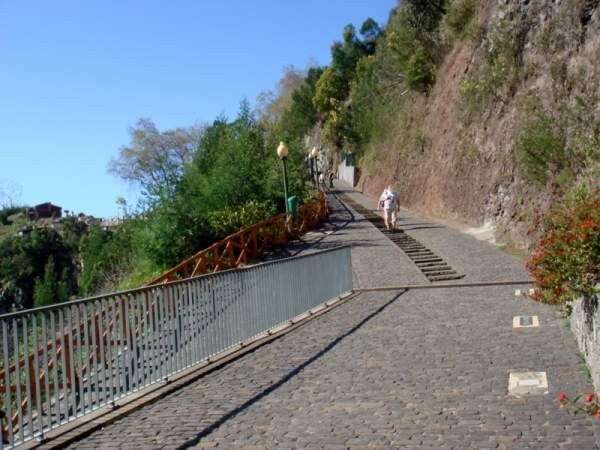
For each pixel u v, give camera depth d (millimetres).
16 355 5926
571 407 6062
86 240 44000
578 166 18438
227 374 8539
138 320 7801
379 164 53938
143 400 7328
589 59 19344
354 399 6992
